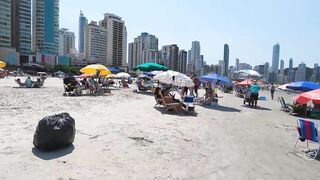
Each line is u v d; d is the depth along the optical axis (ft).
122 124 34.35
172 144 27.32
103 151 23.36
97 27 449.06
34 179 17.51
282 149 29.01
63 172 18.78
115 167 20.31
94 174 18.84
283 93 196.34
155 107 51.96
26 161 20.24
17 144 23.85
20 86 92.48
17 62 386.11
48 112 40.32
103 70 75.56
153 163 21.80
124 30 486.79
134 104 55.06
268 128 40.60
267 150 28.22
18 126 30.27
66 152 22.47
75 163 20.43
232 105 69.77
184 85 50.52
